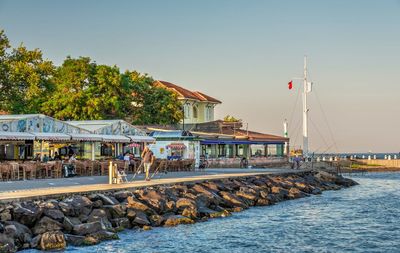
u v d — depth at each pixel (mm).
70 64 78812
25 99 71562
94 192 31688
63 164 45281
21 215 25422
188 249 26594
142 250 25812
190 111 105812
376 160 119062
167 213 34000
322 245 28078
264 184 51812
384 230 32750
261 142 91062
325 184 66750
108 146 62781
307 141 89500
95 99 74500
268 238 29719
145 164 41688
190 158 64750
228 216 37594
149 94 89500
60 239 24859
